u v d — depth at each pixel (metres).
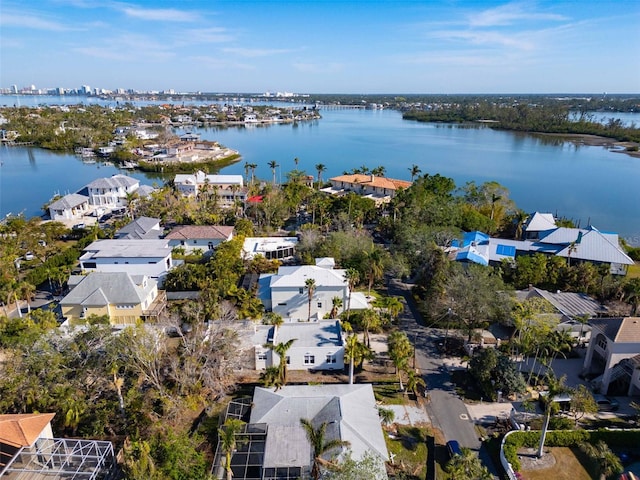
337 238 86.06
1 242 84.94
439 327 65.12
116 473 37.75
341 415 40.94
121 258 77.19
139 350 46.41
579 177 191.12
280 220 113.88
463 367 55.44
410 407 47.97
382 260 76.88
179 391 47.28
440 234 84.44
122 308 63.59
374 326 58.22
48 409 43.19
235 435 38.94
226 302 60.84
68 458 37.19
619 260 81.62
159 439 39.09
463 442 43.09
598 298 71.81
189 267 74.88
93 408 43.56
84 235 103.94
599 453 39.69
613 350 49.03
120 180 136.75
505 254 86.00
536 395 50.12
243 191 140.12
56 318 64.38
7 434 36.75
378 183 141.12
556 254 84.62
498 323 65.31
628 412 47.47
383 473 36.00
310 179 158.75
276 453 38.16
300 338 55.75
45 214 124.81
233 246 83.25
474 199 115.44
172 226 109.88
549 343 51.16
